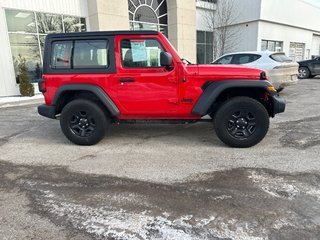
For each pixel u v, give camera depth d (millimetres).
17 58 10758
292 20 22547
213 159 3797
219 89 4012
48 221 2434
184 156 3953
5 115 7402
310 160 3645
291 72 8562
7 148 4570
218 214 2469
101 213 2543
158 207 2617
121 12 12984
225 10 19859
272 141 4480
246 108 4074
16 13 10453
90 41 4277
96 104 4477
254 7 18906
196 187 2994
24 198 2857
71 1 12000
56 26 11727
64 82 4391
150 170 3492
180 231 2242
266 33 20000
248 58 8773
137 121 4539
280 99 4156
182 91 4164
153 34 4145
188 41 16703
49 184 3178
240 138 4168
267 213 2459
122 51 4230
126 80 4227
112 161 3850
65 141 4902
